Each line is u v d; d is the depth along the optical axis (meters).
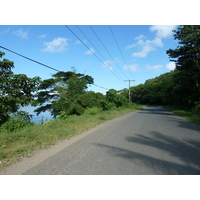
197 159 4.83
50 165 4.40
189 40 24.92
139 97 109.06
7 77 11.66
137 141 7.02
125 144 6.52
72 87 26.28
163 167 4.26
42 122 12.30
